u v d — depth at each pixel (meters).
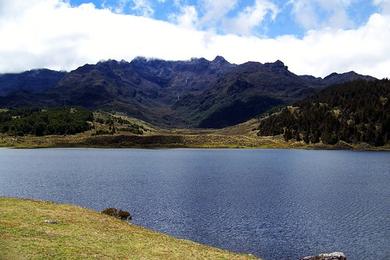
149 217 66.69
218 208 75.25
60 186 106.06
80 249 33.19
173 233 56.28
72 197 87.06
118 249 34.91
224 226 60.91
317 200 85.31
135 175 138.25
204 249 39.88
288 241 53.09
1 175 134.25
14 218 42.12
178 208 74.81
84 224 43.72
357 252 48.72
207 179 126.88
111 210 61.34
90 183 113.69
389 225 62.22
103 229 42.66
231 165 182.50
